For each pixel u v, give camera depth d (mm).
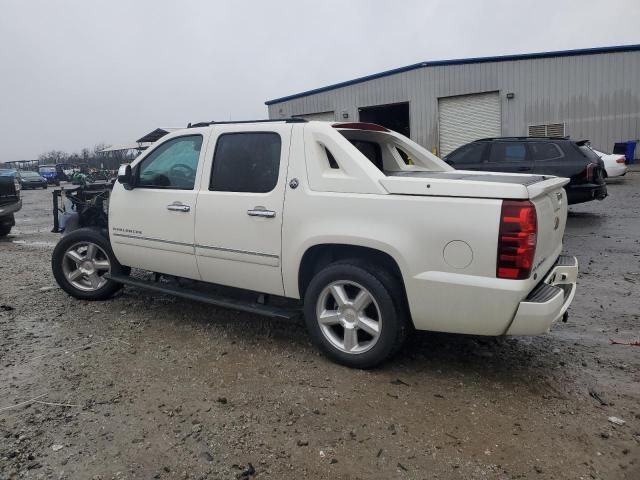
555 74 24625
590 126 24547
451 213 3459
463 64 26062
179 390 3684
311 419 3291
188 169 4855
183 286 5500
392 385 3734
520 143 11375
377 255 3869
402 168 5242
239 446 3018
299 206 4055
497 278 3365
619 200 14172
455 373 3928
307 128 4141
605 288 6090
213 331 4828
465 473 2768
